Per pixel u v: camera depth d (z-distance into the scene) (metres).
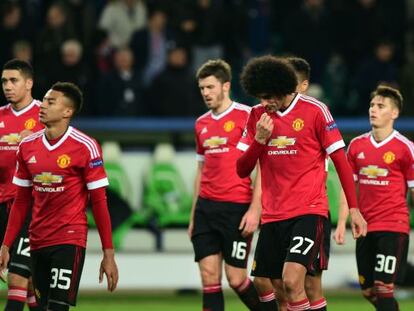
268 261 23.30
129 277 37.41
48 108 22.45
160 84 41.16
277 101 22.19
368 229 27.56
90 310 33.94
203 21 45.12
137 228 37.44
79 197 22.77
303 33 45.38
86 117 40.66
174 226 37.50
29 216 24.62
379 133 27.66
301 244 22.44
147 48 44.28
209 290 26.97
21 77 25.77
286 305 25.00
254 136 23.81
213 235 27.12
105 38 43.16
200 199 27.34
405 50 48.47
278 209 22.89
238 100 44.06
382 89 27.83
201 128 27.55
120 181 37.41
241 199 26.98
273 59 22.19
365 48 47.19
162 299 37.12
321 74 45.47
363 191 27.75
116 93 40.75
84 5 44.47
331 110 45.03
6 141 25.88
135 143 37.66
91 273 37.00
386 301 27.23
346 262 37.75
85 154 22.56
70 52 40.59
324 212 22.78
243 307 34.94
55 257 22.66
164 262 37.50
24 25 43.44
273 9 49.31
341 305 35.44
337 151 22.67
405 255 27.52
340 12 47.00
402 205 27.52
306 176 22.75
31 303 26.45
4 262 23.33
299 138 22.69
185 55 42.41
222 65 27.44
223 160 27.11
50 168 22.56
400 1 48.66
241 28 45.62
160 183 37.50
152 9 46.12
